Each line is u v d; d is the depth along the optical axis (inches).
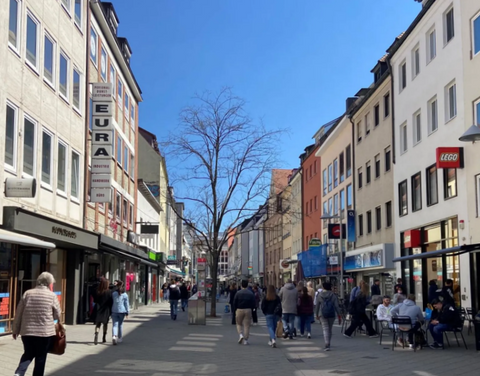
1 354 486.9
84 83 870.4
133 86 1355.8
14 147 597.6
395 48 1080.8
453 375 403.2
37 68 668.1
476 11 757.3
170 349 561.9
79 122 842.2
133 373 412.2
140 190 1581.0
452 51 829.2
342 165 1584.6
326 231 1782.7
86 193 874.1
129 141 1352.1
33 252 714.2
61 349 333.7
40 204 674.8
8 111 584.7
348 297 985.5
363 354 528.1
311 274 1680.6
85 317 882.8
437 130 888.9
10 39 591.5
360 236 1389.0
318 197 1913.1
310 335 686.5
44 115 689.0
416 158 986.7
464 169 788.6
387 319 607.5
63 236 722.2
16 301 655.8
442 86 867.4
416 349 553.9
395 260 769.6
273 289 595.2
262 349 570.3
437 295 748.6
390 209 1171.9
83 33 869.2
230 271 6107.3
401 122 1071.6
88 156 887.7
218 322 968.3
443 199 863.7
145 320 1008.9
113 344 595.2
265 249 3243.1
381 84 1211.9
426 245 952.3
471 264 765.3
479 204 749.9
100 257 1026.1
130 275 1396.4
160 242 2153.1
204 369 434.9
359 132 1423.5
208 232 1233.4
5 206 565.6
